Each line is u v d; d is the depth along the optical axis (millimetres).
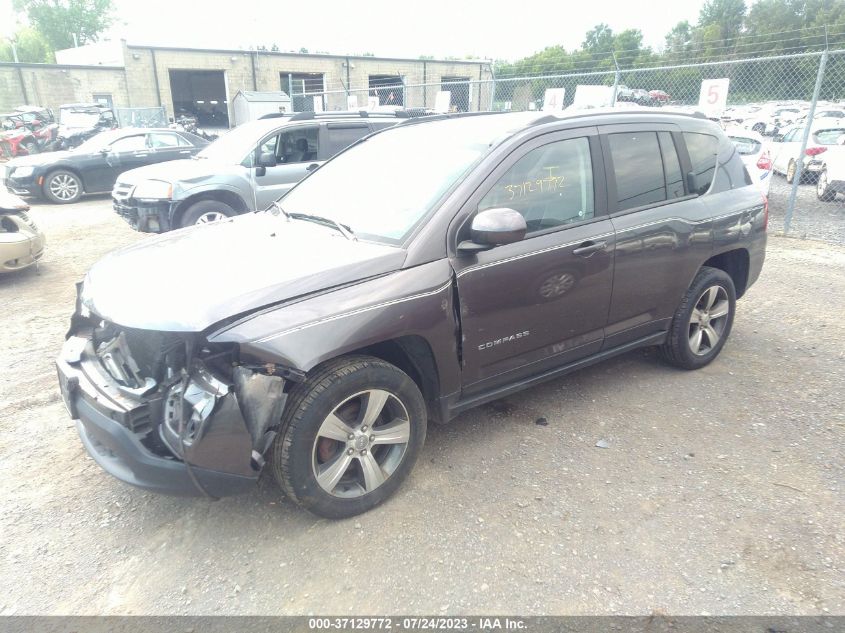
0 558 2797
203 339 2576
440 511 3062
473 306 3195
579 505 3098
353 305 2801
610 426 3861
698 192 4301
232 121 33000
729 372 4625
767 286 6836
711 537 2861
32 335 5562
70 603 2539
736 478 3311
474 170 3287
